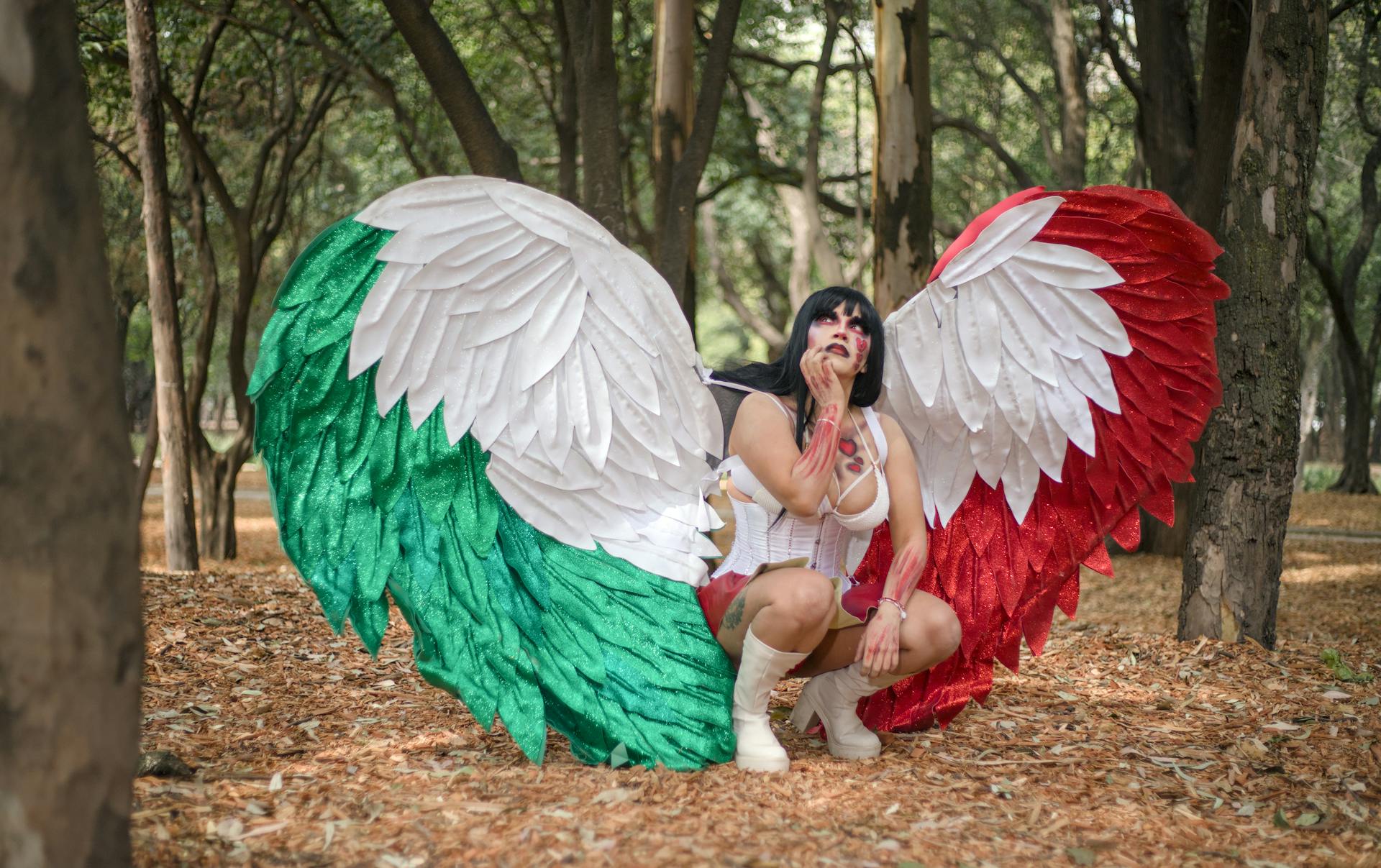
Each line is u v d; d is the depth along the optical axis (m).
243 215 12.27
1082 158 13.87
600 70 7.17
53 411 1.61
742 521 3.32
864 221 16.69
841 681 3.31
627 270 3.13
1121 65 11.57
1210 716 3.99
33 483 1.60
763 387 3.32
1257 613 5.16
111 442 1.69
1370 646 5.95
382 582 3.01
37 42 1.60
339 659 4.67
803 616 3.00
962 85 17.72
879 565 3.68
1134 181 13.34
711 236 20.97
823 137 16.59
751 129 14.08
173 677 4.21
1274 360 5.11
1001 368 3.50
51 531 1.61
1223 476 5.20
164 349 9.44
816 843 2.57
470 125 6.82
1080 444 3.61
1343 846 2.69
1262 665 4.77
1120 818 2.86
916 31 8.61
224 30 11.67
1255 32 5.12
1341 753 3.49
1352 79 15.05
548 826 2.60
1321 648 5.34
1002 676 4.68
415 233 2.93
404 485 3.07
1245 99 5.16
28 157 1.59
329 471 2.99
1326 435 41.81
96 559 1.66
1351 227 22.88
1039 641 3.82
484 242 3.00
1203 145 8.97
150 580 6.50
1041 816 2.85
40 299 1.60
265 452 2.92
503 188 2.98
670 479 3.35
